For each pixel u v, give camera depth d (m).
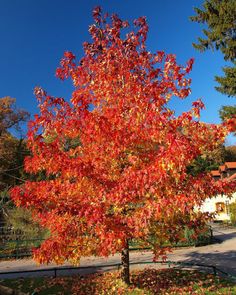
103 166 8.39
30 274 13.48
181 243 19.17
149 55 9.47
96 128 8.10
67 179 8.59
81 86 9.49
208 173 8.28
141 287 9.91
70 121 8.54
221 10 22.83
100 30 9.69
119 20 9.65
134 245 17.98
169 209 7.30
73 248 8.28
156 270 12.35
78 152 8.88
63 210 7.98
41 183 8.48
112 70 9.16
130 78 9.04
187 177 8.03
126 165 8.52
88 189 8.15
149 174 7.04
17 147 32.75
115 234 7.52
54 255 8.04
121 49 9.47
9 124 52.44
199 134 7.88
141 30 9.59
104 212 7.76
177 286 9.98
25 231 19.94
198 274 11.41
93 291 10.07
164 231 8.68
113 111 8.44
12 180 28.17
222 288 9.64
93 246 8.35
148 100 8.30
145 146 8.30
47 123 8.69
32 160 8.38
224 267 13.08
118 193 7.47
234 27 23.27
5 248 19.06
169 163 6.75
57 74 9.49
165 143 7.89
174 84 8.71
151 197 7.77
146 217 7.27
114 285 10.26
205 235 19.75
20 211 20.19
